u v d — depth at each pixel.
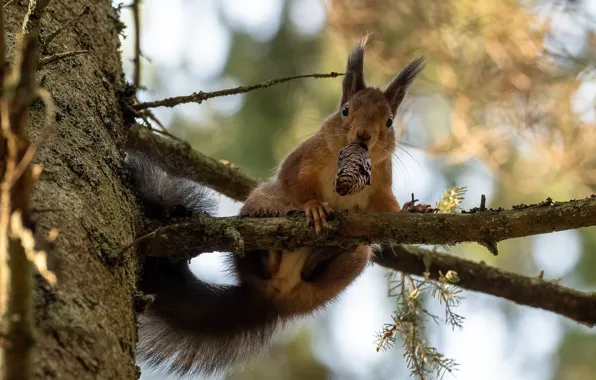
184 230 7.37
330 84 14.61
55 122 6.58
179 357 9.23
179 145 10.58
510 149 13.30
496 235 7.15
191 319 9.24
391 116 10.35
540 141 12.87
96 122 7.20
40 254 3.87
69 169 6.30
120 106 7.91
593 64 12.53
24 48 4.14
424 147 13.45
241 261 9.73
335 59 14.60
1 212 4.04
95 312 5.43
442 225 7.29
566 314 10.55
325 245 7.68
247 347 9.89
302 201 10.12
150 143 10.30
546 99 12.78
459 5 12.97
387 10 13.30
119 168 7.17
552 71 12.65
